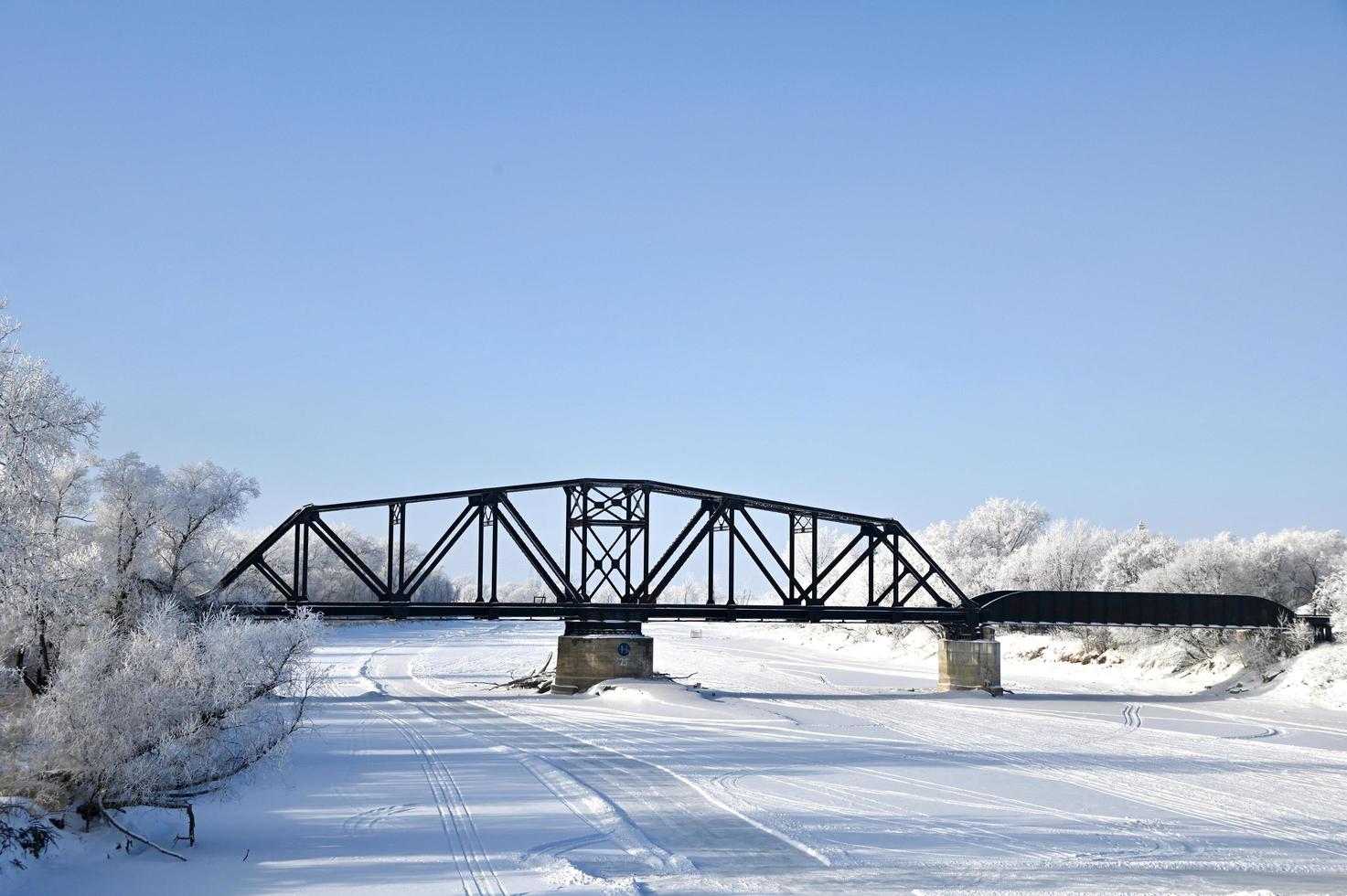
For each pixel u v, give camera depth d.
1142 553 116.62
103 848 24.48
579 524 75.00
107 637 28.17
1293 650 82.38
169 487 58.31
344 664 104.69
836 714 63.00
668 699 64.75
